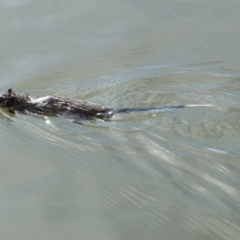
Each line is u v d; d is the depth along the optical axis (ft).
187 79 49.47
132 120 42.29
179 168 36.50
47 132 42.37
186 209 32.81
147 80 49.39
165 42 57.11
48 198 34.73
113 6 64.18
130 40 57.72
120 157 38.24
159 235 30.91
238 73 50.44
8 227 32.14
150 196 34.22
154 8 63.72
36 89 49.47
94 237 30.94
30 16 62.08
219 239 30.25
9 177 37.22
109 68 52.42
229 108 43.27
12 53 55.72
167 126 41.16
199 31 59.11
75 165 38.06
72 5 64.39
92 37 58.44
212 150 38.04
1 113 45.85
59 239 30.89
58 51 56.03
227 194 33.83
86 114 43.55
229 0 64.64
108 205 33.76
